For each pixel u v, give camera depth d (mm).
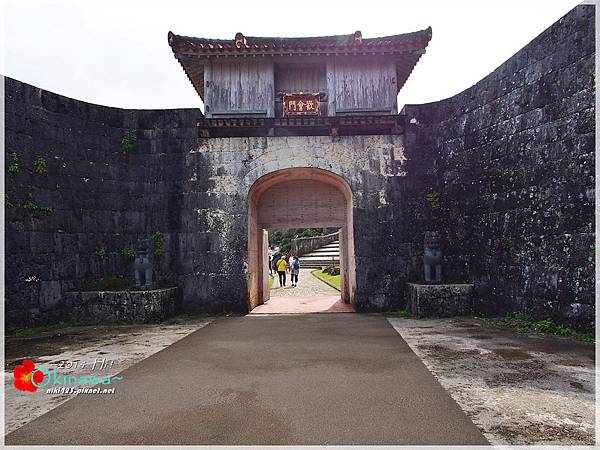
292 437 3629
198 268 11516
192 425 3920
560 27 8562
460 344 7117
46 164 10117
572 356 6227
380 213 11625
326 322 9781
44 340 8133
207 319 10633
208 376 5461
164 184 11797
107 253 11258
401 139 11852
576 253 8016
